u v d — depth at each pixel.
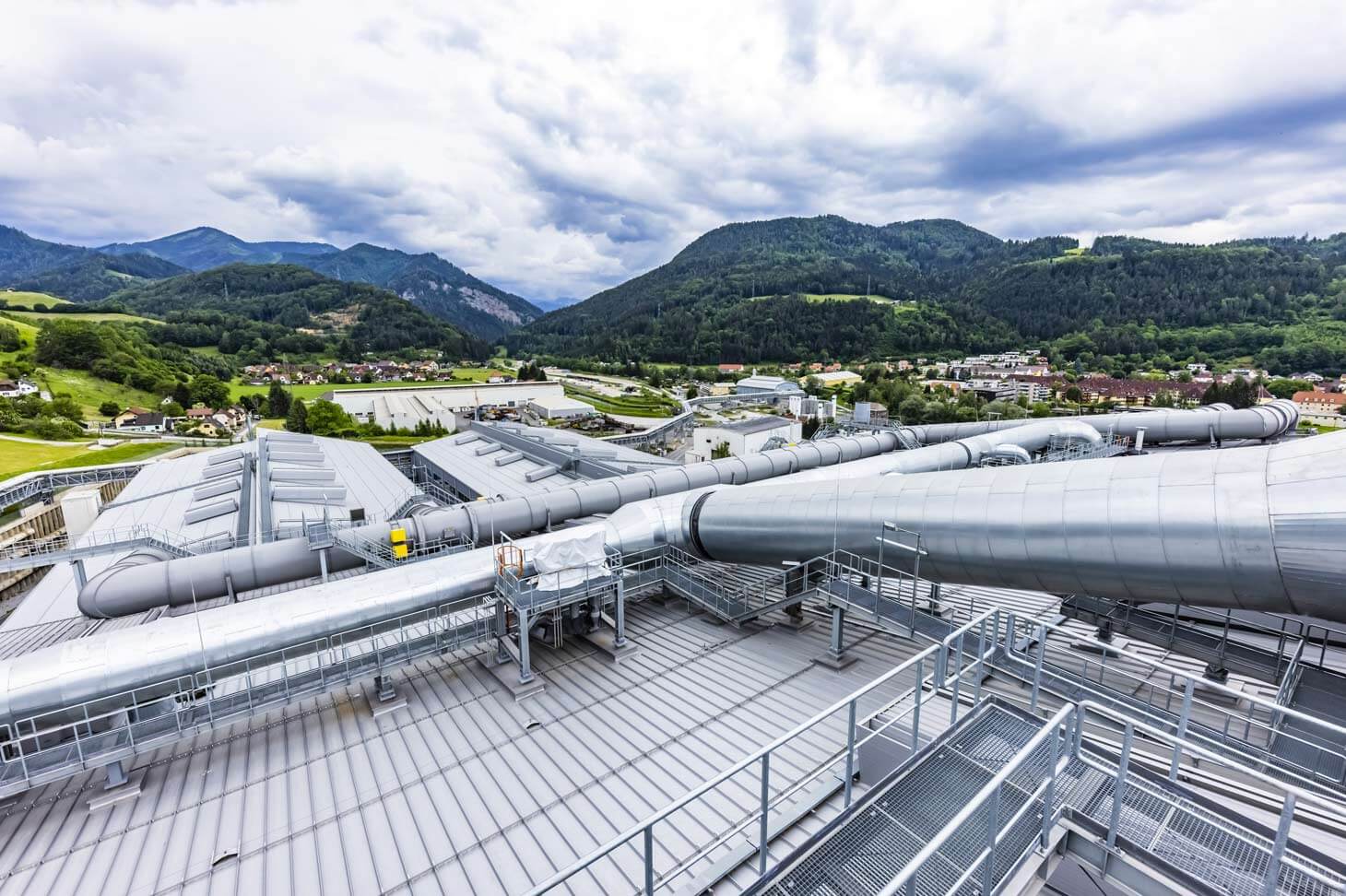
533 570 16.77
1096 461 11.63
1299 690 11.98
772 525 17.73
